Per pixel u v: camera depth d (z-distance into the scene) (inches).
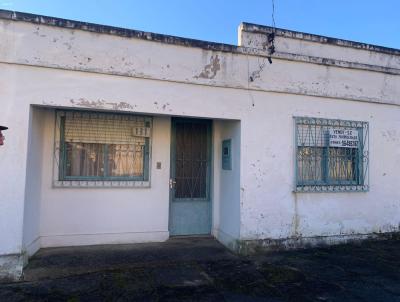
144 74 210.5
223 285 179.9
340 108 264.4
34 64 189.2
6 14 184.1
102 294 164.2
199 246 244.5
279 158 242.8
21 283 176.1
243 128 233.8
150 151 253.9
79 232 234.7
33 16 189.0
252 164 235.0
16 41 186.9
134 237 246.8
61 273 187.9
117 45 205.6
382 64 284.7
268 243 236.2
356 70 268.5
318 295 169.2
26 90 188.4
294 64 247.9
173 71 217.0
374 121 276.8
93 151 241.9
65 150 235.6
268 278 190.7
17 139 185.9
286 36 247.1
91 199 238.1
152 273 193.8
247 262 216.1
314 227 251.6
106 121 244.5
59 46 194.2
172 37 216.5
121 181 245.4
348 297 166.9
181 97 219.5
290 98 248.2
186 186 268.1
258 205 235.6
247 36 235.6
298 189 248.4
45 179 229.5
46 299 157.2
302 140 252.2
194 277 189.9
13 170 184.5
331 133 260.1
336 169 265.6
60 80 195.0
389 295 169.6
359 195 268.1
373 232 270.4
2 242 181.2
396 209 280.4
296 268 207.2
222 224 259.9
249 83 234.5
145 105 211.5
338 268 208.5
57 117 232.7
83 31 198.8
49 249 224.1
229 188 249.6
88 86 200.4
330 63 256.7
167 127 259.6
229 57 230.2
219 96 228.7
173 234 263.3
